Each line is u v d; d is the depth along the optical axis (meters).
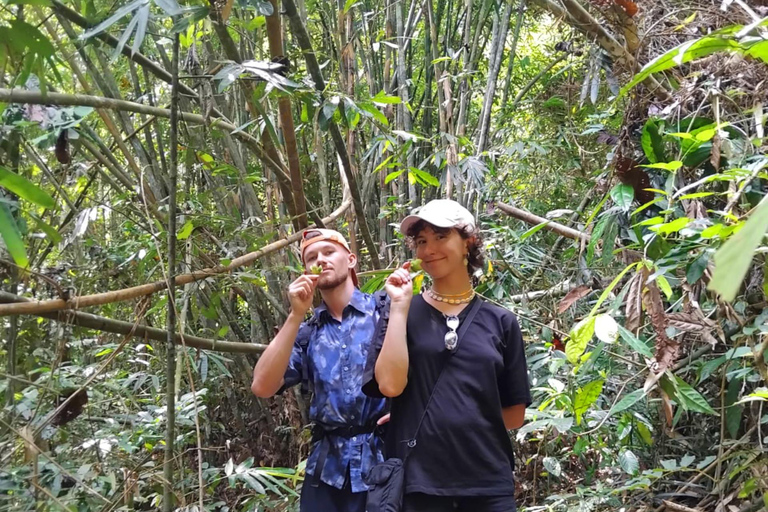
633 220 2.08
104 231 2.75
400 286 1.62
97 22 1.51
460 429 1.54
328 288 1.95
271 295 2.93
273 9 1.72
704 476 2.18
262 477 2.16
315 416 1.90
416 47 3.79
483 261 1.75
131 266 2.40
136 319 1.76
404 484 1.55
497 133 3.97
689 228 1.57
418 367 1.61
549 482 2.67
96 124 2.56
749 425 2.01
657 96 2.16
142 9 1.35
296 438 2.98
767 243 1.38
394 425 1.63
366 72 3.24
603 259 2.02
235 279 2.15
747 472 1.88
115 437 2.04
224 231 2.38
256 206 2.80
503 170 3.62
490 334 1.63
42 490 1.46
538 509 2.24
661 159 1.95
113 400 2.28
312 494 1.87
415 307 1.69
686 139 1.79
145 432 2.22
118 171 2.14
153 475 1.81
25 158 2.10
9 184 1.20
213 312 2.24
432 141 3.00
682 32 2.26
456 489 1.52
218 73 1.63
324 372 1.90
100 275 2.16
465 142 2.81
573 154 3.73
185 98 2.72
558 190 3.84
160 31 2.11
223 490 2.88
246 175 2.49
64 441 1.96
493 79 3.08
